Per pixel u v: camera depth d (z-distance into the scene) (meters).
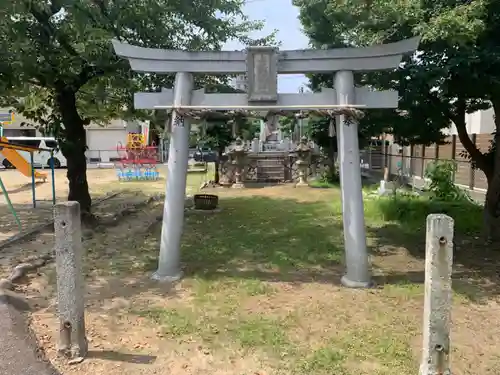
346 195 5.89
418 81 6.10
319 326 4.59
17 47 7.05
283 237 8.46
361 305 5.14
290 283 5.91
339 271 6.42
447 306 3.39
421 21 5.62
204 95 6.16
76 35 7.41
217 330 4.49
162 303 5.23
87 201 9.55
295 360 3.92
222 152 17.36
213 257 7.12
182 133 6.16
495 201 7.83
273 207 11.95
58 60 7.62
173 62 6.16
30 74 7.54
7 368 3.78
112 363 3.87
